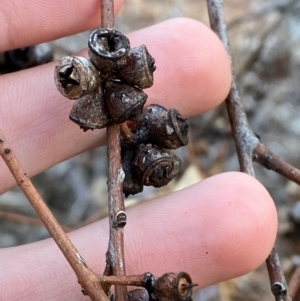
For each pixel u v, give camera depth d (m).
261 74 0.20
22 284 0.12
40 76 0.13
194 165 0.17
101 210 0.18
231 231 0.12
